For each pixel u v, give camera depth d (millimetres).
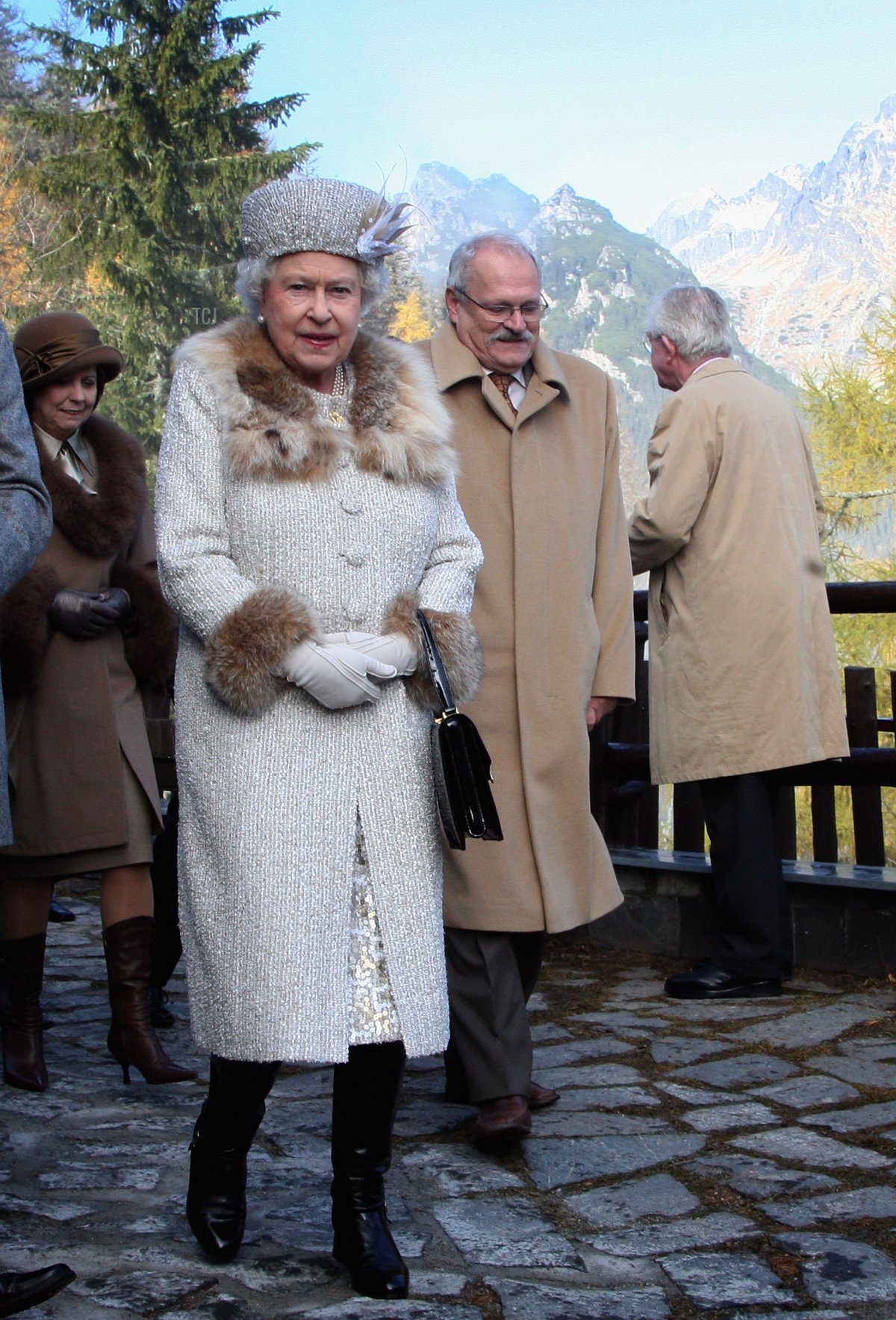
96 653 3607
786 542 4484
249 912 2271
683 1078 3592
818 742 4461
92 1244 2525
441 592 2529
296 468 2357
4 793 2371
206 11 22438
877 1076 3584
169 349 21812
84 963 5008
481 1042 3105
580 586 3422
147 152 22266
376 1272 2322
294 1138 3141
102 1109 3334
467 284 3352
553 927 3203
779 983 4461
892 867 4809
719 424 4488
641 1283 2406
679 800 5270
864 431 17641
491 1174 2930
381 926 2340
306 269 2357
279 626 2275
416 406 2500
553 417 3486
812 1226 2646
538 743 3301
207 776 2352
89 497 3578
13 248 22438
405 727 2416
